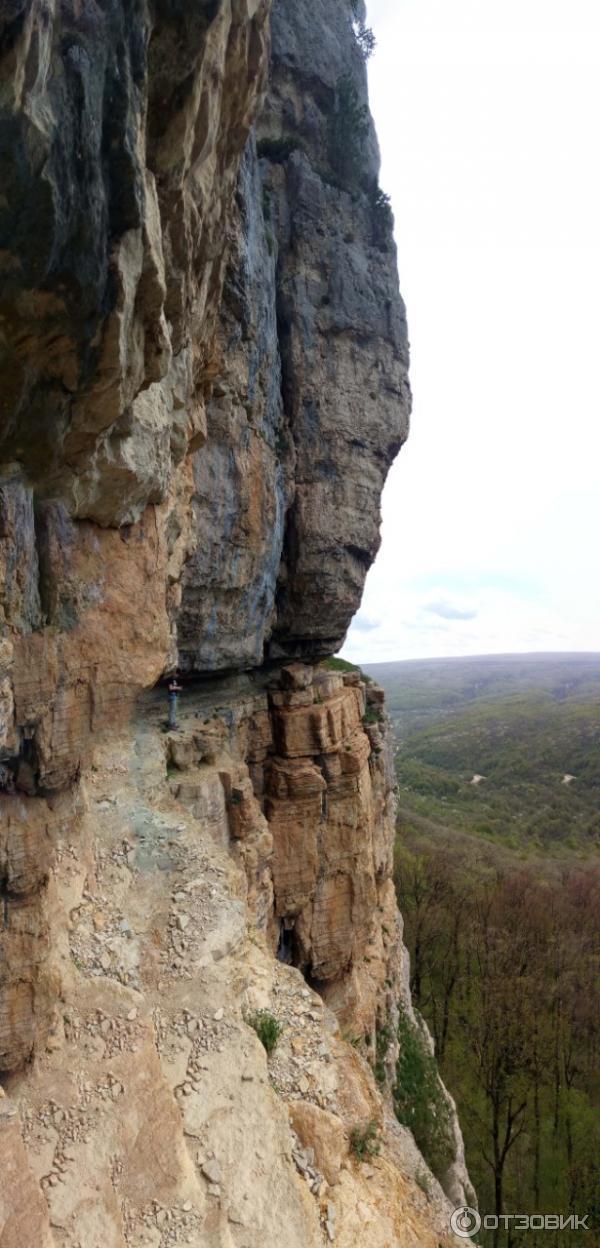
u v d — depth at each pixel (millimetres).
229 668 21516
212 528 18484
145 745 16406
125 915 11523
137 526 12422
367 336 25109
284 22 23641
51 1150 7719
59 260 6250
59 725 10273
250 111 10797
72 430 8375
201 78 8031
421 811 82062
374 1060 22656
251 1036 10672
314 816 21781
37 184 5539
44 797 9141
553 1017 33906
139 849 12891
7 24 4738
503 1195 25344
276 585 24000
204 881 12859
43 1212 6879
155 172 8312
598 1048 33219
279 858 21078
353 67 26250
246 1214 8234
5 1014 7742
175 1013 10461
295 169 23281
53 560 9398
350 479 24859
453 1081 31031
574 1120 27516
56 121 5656
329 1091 11164
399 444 27094
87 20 5879
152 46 7387
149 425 10914
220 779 17641
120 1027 9367
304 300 23172
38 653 8555
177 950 11422
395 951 27766
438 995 38594
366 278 25172
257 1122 9422
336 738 22312
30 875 8070
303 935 21500
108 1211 7516
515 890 46812
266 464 21078
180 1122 8750
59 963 9648
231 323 18172
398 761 115812
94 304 6855
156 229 7930
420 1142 22578
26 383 7055
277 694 22203
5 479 7875
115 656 11961
